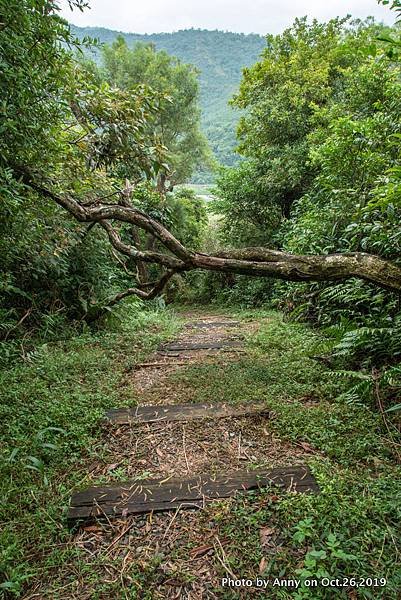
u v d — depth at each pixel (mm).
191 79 13961
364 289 4375
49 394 3385
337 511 1952
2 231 4039
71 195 4730
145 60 13516
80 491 2262
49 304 5703
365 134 4883
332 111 7250
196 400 3480
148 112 4508
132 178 5664
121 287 7750
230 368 4246
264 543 1860
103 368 4305
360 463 2420
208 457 2631
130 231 10477
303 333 5492
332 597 1550
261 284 10859
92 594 1654
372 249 4070
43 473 2381
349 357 3955
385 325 3875
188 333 6777
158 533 1969
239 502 2129
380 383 3197
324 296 5289
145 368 4516
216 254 3553
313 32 10938
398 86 4945
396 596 1548
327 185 5523
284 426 2920
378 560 1701
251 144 11195
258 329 6609
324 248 5473
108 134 4398
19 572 1727
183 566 1775
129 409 3318
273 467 2449
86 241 6176
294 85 9758
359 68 7102
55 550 1859
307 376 3793
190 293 13922
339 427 2785
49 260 5148
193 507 2123
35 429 2820
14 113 3098
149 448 2760
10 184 3449
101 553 1863
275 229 11656
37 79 3258
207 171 16938
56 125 3844
